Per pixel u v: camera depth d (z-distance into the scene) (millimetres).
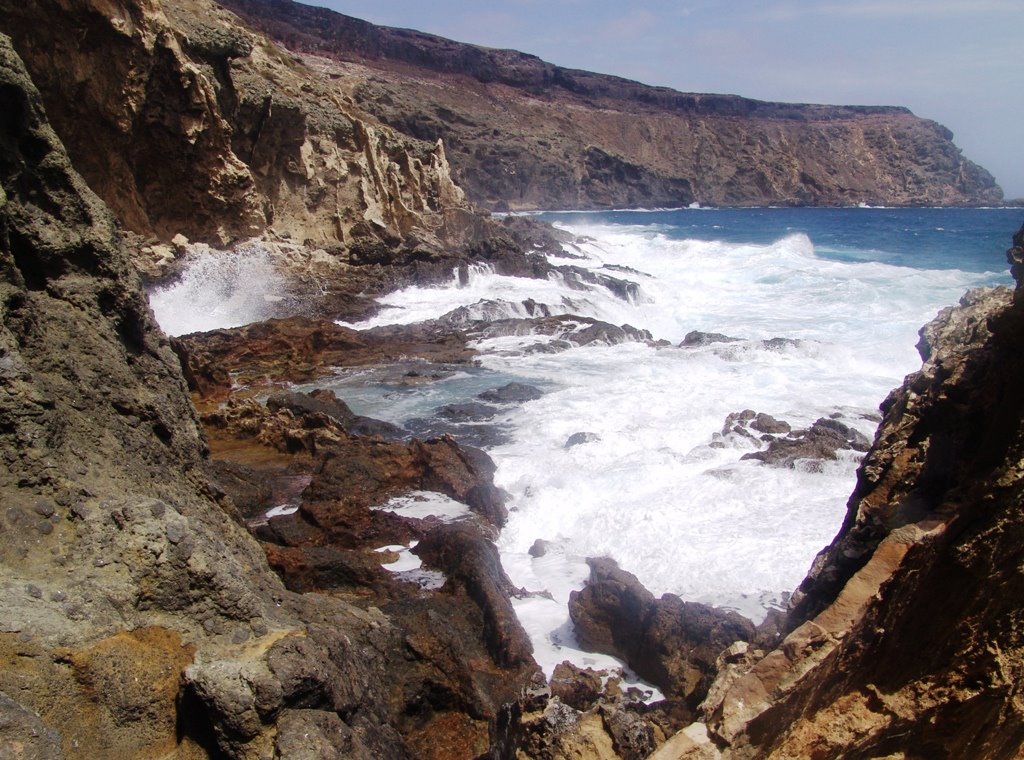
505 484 15164
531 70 172625
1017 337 6262
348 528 12906
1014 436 5965
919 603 6129
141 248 30562
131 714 5953
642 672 10055
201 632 6586
